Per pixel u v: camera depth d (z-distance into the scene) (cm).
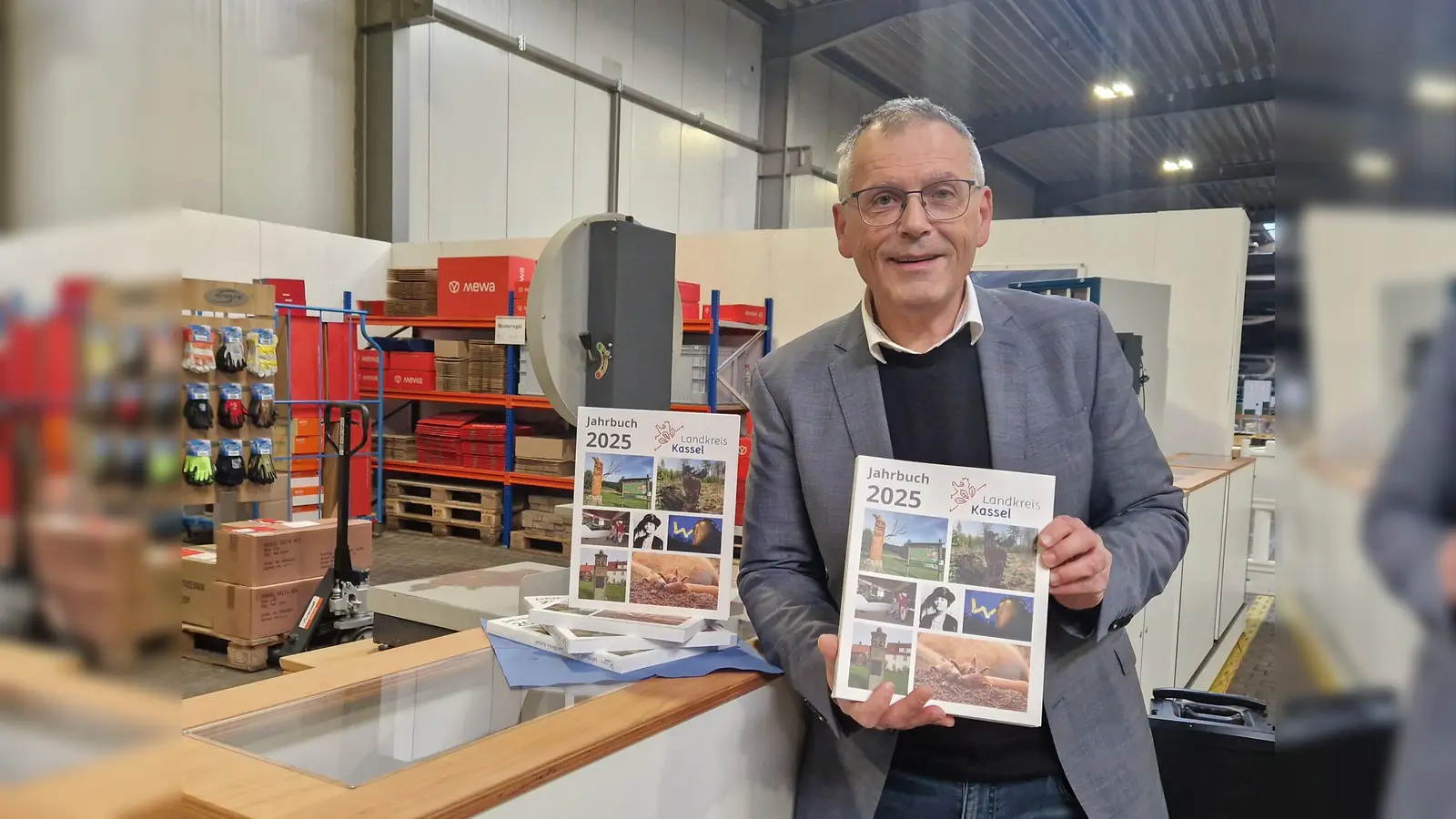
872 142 125
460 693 111
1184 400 501
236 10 611
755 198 1008
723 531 128
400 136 679
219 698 105
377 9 674
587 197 822
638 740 102
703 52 910
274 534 334
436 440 597
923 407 131
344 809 78
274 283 580
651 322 206
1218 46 802
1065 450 127
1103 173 1255
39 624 31
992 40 831
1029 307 138
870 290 134
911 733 127
